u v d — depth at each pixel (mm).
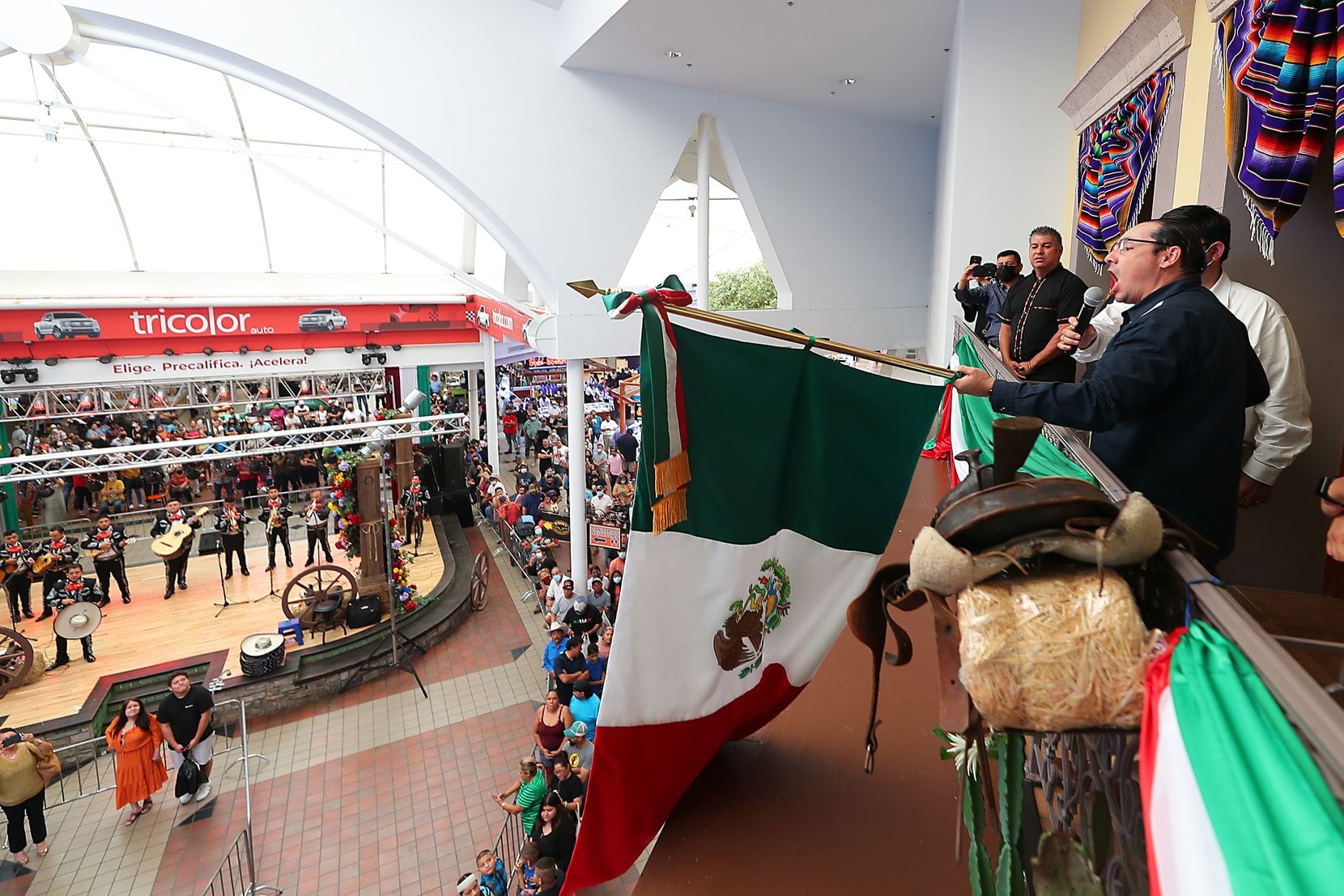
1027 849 1890
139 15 7883
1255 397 2344
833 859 1968
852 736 2510
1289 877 630
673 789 2133
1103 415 1783
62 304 13258
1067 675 1042
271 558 13289
